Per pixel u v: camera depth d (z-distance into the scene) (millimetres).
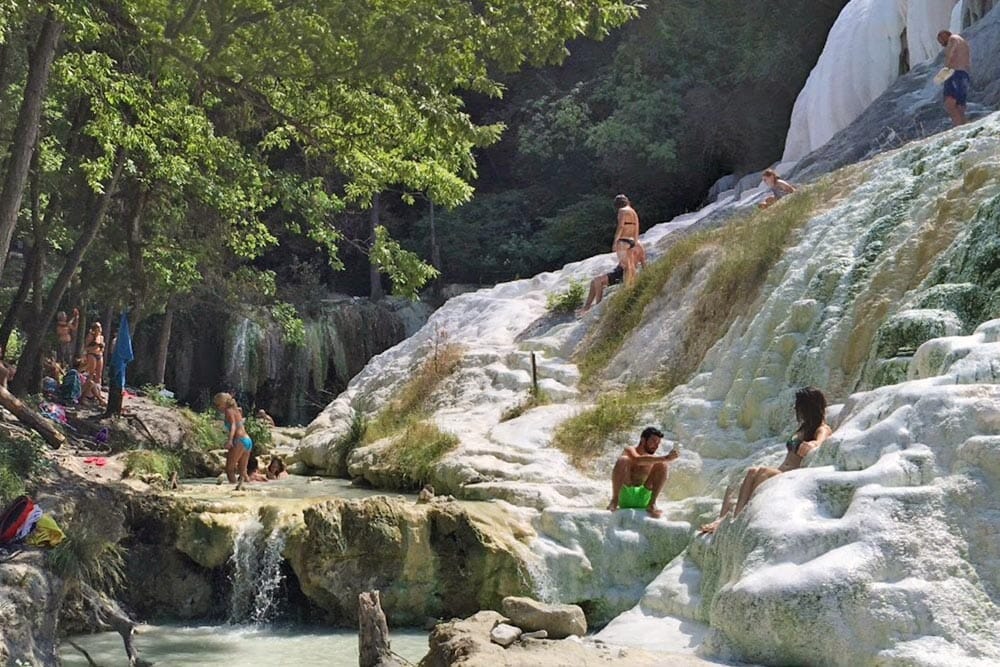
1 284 24250
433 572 11227
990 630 5684
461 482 13367
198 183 17016
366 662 7559
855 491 6562
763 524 6648
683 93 34562
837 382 11492
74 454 14391
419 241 37219
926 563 5977
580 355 16641
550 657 6336
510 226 37219
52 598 9305
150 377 30531
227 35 14633
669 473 12289
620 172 35031
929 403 6840
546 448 13766
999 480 6246
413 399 17891
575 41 38750
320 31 14148
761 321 13086
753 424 12164
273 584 11406
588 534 11375
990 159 11906
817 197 15148
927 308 10062
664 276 16547
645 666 6094
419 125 14797
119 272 20500
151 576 11773
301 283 35688
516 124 39125
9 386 17203
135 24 13984
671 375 14703
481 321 20078
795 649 5926
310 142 16156
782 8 33469
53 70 16750
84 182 19578
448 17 14117
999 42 18891
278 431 22656
